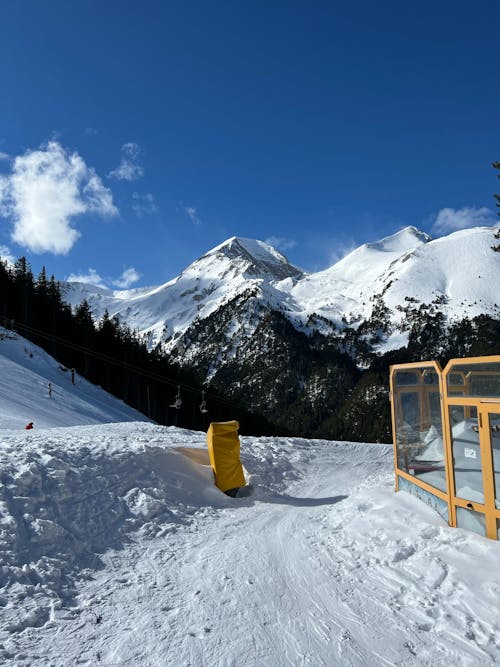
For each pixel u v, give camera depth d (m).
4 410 23.58
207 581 4.74
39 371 41.78
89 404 37.25
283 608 4.16
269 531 6.51
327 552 5.57
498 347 68.25
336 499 8.82
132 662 3.29
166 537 6.02
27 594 4.05
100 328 69.19
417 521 5.89
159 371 72.56
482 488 5.00
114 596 4.32
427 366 6.28
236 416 80.44
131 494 6.88
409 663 3.32
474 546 4.77
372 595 4.38
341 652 3.46
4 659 3.18
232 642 3.59
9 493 5.50
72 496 6.11
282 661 3.34
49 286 70.44
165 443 10.23
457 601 4.04
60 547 5.01
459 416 5.37
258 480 10.05
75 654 3.35
